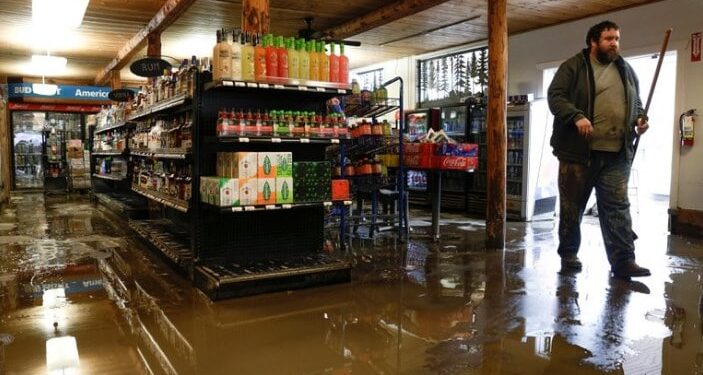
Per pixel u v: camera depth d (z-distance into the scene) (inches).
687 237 249.4
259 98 175.2
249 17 177.3
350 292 158.1
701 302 144.5
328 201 168.4
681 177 257.9
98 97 516.1
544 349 111.5
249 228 174.1
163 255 203.0
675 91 261.3
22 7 281.4
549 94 179.5
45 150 542.9
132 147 290.0
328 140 169.9
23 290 160.9
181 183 182.2
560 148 180.9
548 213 325.1
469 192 348.8
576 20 306.0
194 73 164.7
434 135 242.2
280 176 159.3
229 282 150.3
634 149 175.9
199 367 104.2
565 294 153.2
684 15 256.7
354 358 108.3
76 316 136.2
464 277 174.7
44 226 291.0
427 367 102.9
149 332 124.3
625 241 172.2
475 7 288.5
